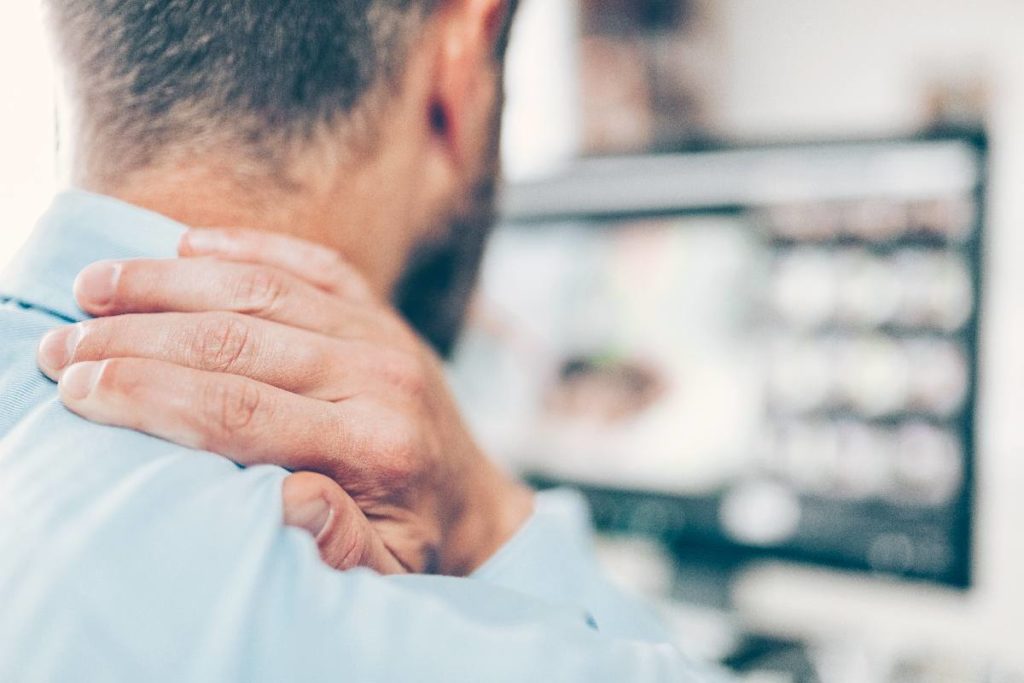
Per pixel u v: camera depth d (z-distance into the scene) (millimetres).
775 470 1004
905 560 937
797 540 993
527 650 302
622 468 1102
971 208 889
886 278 937
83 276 352
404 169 399
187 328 343
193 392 320
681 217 1047
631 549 1125
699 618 1031
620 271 1095
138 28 351
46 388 327
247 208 369
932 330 917
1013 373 948
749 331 1015
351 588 293
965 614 962
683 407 1060
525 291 1158
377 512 374
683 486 1062
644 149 1229
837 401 968
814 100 1120
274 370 355
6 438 307
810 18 1112
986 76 1010
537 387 1157
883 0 1066
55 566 261
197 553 276
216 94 354
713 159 1015
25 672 246
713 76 1180
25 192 471
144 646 255
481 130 425
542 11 1271
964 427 903
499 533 485
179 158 361
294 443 339
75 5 362
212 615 265
